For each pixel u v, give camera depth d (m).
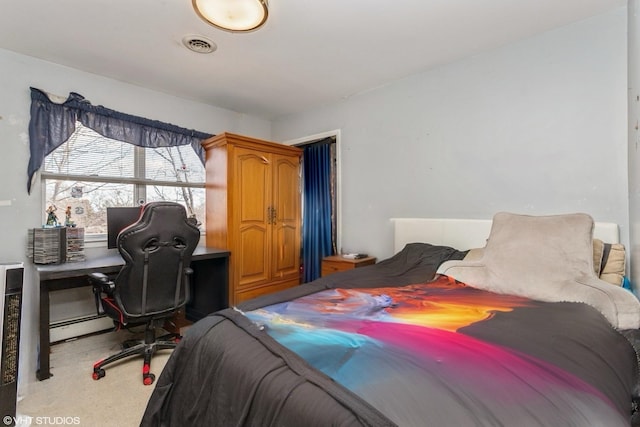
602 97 2.04
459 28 2.19
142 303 2.15
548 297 1.58
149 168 3.23
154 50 2.44
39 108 2.53
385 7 1.95
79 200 2.81
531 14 2.04
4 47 2.37
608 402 0.80
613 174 2.01
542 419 0.71
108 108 2.90
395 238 3.03
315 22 2.09
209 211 3.44
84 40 2.29
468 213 2.63
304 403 0.81
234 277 3.13
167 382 1.33
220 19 1.90
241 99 3.51
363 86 3.19
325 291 1.76
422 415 0.71
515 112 2.39
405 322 1.25
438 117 2.79
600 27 2.05
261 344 1.09
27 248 2.48
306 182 3.98
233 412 0.99
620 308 1.39
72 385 2.02
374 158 3.25
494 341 1.05
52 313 2.66
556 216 1.86
